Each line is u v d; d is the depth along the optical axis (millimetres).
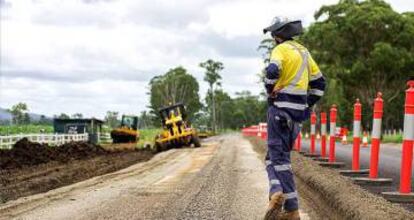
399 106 78938
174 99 173125
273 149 7605
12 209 10656
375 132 12086
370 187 11422
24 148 31797
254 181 14133
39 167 25141
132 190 12977
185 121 43281
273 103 7605
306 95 7621
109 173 20141
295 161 16938
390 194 9641
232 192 12102
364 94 63094
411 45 60156
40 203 11320
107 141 73250
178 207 10320
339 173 13648
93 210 10289
